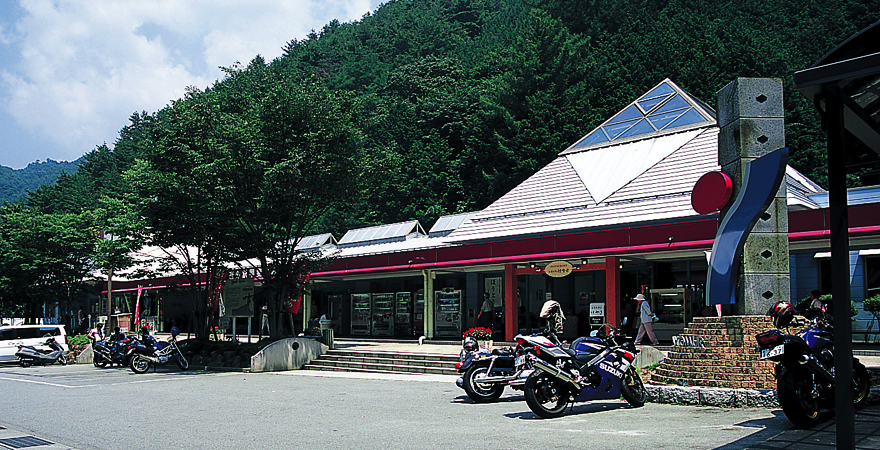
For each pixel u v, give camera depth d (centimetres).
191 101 2384
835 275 562
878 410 905
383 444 814
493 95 5941
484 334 1554
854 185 3684
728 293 1141
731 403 1033
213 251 2573
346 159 2312
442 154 6166
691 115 2642
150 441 877
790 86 4881
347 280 3322
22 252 3806
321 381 1766
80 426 1024
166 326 4275
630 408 1083
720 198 1208
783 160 1131
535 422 974
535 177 2892
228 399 1348
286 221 2461
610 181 2570
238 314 2655
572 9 6844
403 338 3028
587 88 5694
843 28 5778
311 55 9775
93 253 3606
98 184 8331
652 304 2233
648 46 5716
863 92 608
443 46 9488
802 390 826
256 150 2159
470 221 2861
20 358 2730
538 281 2547
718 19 6019
